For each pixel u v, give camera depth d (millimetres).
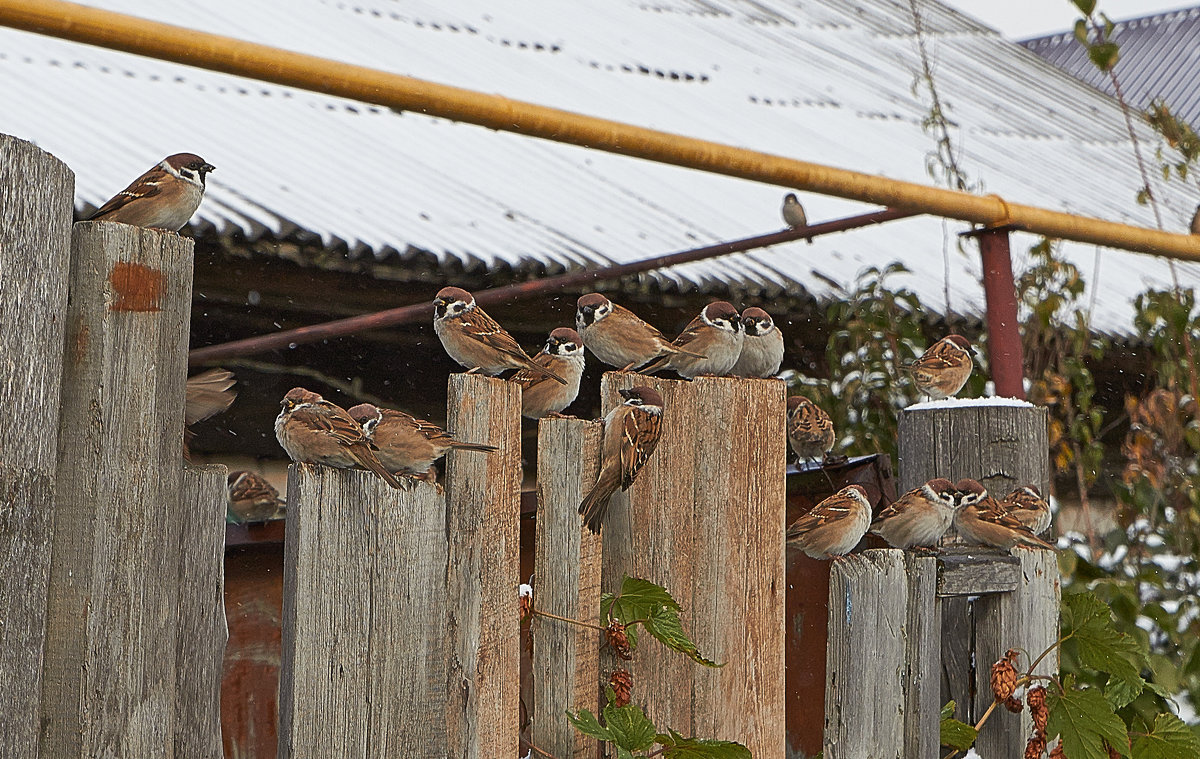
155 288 4531
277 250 11859
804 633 9305
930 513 8039
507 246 13359
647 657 6176
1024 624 7703
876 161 22000
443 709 5320
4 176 4109
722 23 27891
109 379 4406
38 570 4199
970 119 27828
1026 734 7590
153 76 14984
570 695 5848
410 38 19453
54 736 4301
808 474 9688
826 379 16203
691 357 8867
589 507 5836
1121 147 30469
